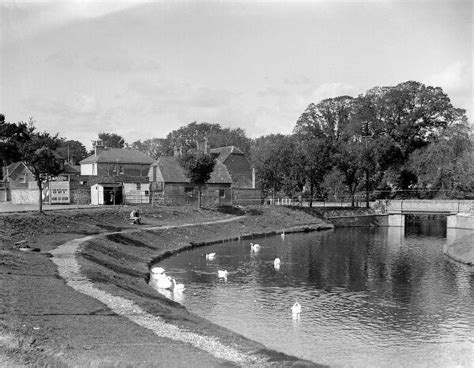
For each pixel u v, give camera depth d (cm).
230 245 7369
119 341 2402
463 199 11619
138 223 7625
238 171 11900
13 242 4938
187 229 7731
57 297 3020
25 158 6512
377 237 8850
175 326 2808
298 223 10038
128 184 10100
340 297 4222
